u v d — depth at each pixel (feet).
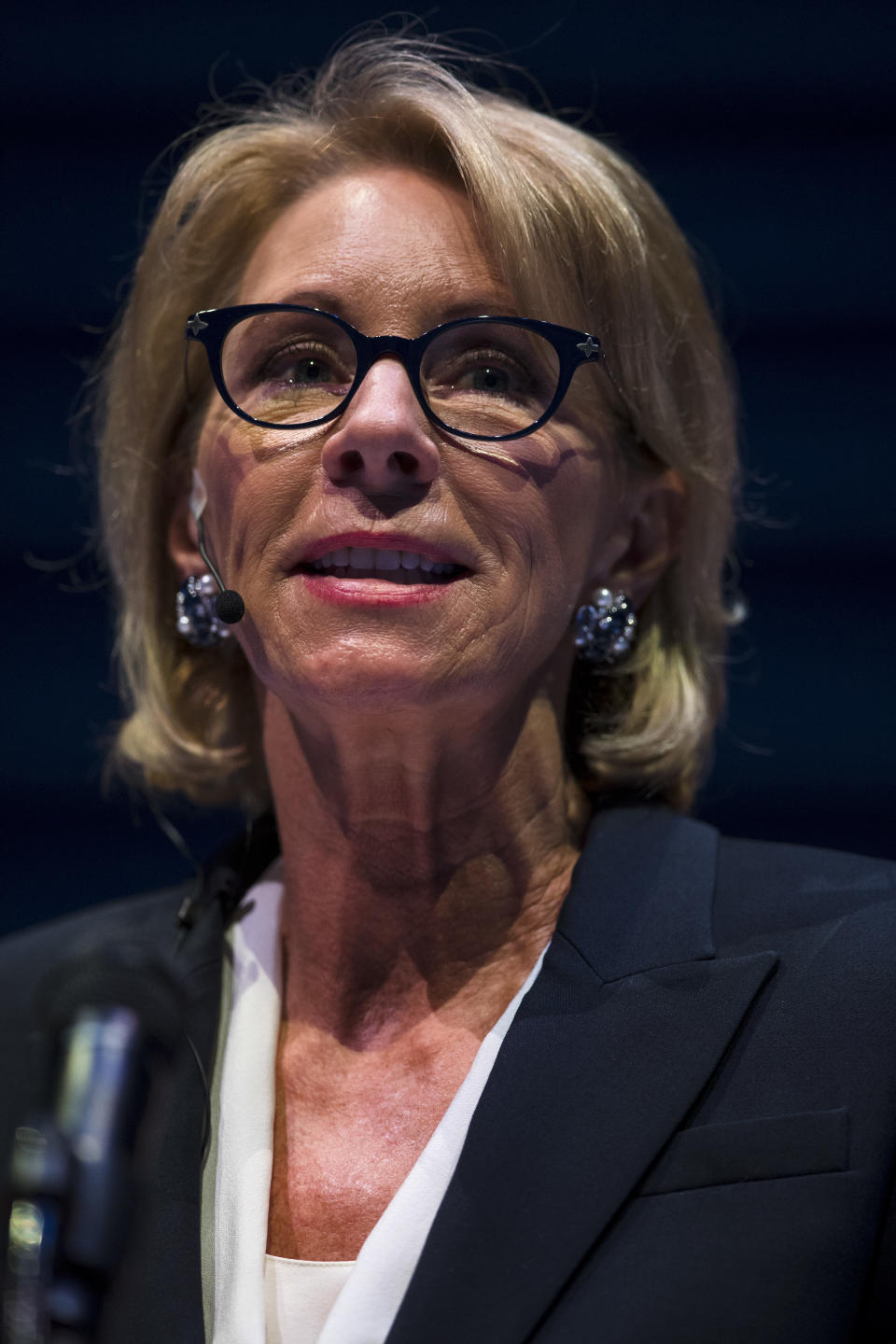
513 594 17.63
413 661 16.93
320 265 18.43
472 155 18.31
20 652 37.11
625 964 17.28
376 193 18.78
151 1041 12.42
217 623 20.86
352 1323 15.20
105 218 37.50
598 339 18.75
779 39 35.73
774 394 35.99
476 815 18.40
